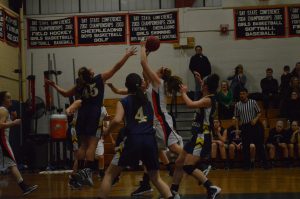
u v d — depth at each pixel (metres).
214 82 6.16
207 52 16.22
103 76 7.00
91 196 7.54
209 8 16.28
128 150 5.09
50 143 14.05
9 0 15.99
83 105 7.02
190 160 6.16
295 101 14.01
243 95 12.64
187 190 8.03
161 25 16.36
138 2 16.62
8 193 8.32
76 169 7.25
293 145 13.09
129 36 16.42
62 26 16.58
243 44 16.19
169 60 16.30
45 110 14.89
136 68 16.34
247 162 12.63
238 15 16.22
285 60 16.09
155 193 7.66
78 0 16.73
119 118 5.05
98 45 16.48
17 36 16.06
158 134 6.78
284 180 9.48
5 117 7.46
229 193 7.40
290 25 16.11
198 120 6.17
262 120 14.20
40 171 13.74
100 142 10.85
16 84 15.96
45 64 16.55
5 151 7.57
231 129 13.30
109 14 16.50
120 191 8.16
